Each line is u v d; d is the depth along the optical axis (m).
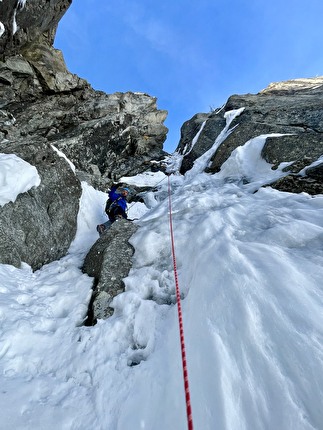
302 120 8.14
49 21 11.74
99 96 13.23
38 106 11.67
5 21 9.77
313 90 11.45
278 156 6.91
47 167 5.54
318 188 5.00
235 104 11.20
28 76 11.33
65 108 12.17
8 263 4.08
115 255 4.05
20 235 4.43
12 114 11.23
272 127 8.21
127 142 12.25
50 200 5.32
